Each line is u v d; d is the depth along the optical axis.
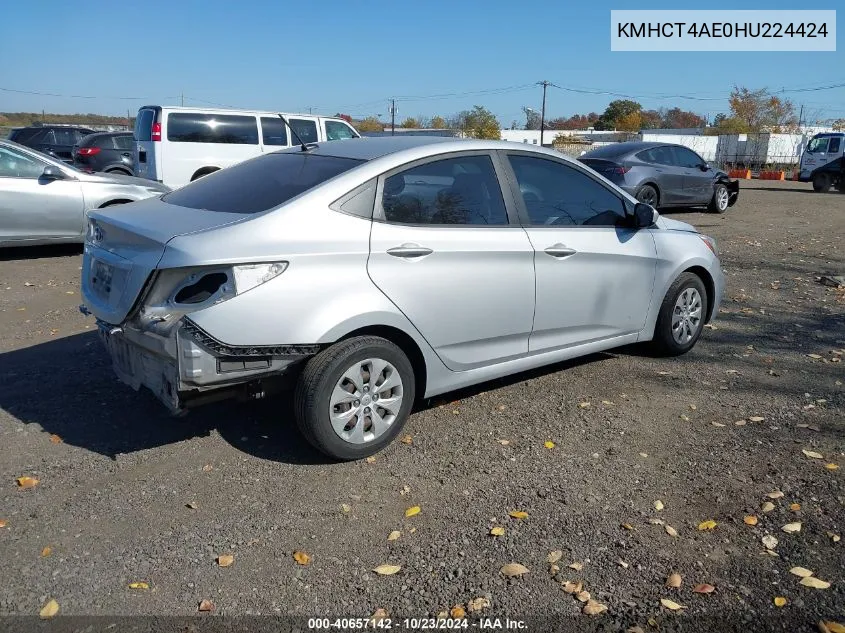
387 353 3.90
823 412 4.66
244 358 3.51
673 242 5.49
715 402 4.83
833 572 3.02
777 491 3.66
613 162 14.27
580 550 3.17
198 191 4.37
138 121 13.89
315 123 14.82
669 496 3.63
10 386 4.93
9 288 7.85
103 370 5.25
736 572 3.03
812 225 14.35
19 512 3.42
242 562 3.08
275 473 3.81
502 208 4.45
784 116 57.59
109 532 3.27
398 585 2.94
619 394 4.96
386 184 3.99
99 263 4.00
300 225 3.66
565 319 4.78
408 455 4.04
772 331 6.53
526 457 4.03
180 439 4.17
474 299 4.23
